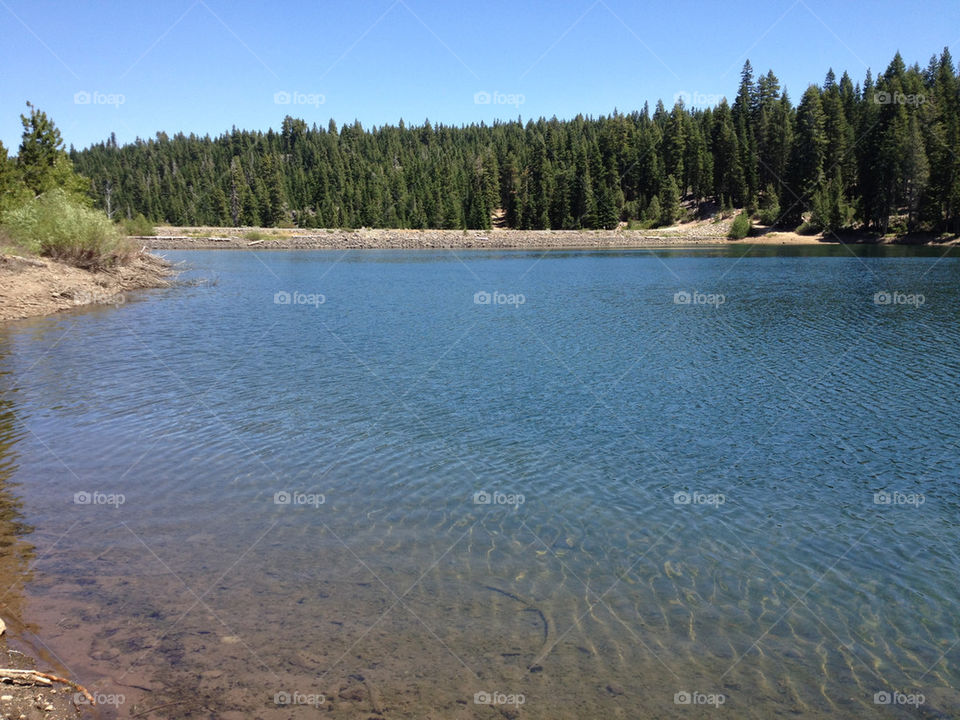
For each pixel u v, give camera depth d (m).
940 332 29.59
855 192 105.31
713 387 20.28
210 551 9.91
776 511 11.73
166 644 7.63
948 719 6.77
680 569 9.70
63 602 8.43
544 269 68.88
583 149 133.00
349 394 19.20
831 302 39.97
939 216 90.44
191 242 114.88
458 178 149.50
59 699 6.63
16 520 10.85
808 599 8.96
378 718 6.54
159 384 20.11
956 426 16.39
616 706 6.84
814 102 107.50
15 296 34.94
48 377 20.80
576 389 20.00
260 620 8.18
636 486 12.77
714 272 61.41
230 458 13.95
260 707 6.64
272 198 146.25
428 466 13.66
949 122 96.00
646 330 30.95
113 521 10.85
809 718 6.77
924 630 8.30
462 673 7.29
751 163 120.12
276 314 35.88
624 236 118.81
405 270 69.38
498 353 25.42
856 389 19.98
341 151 173.38
